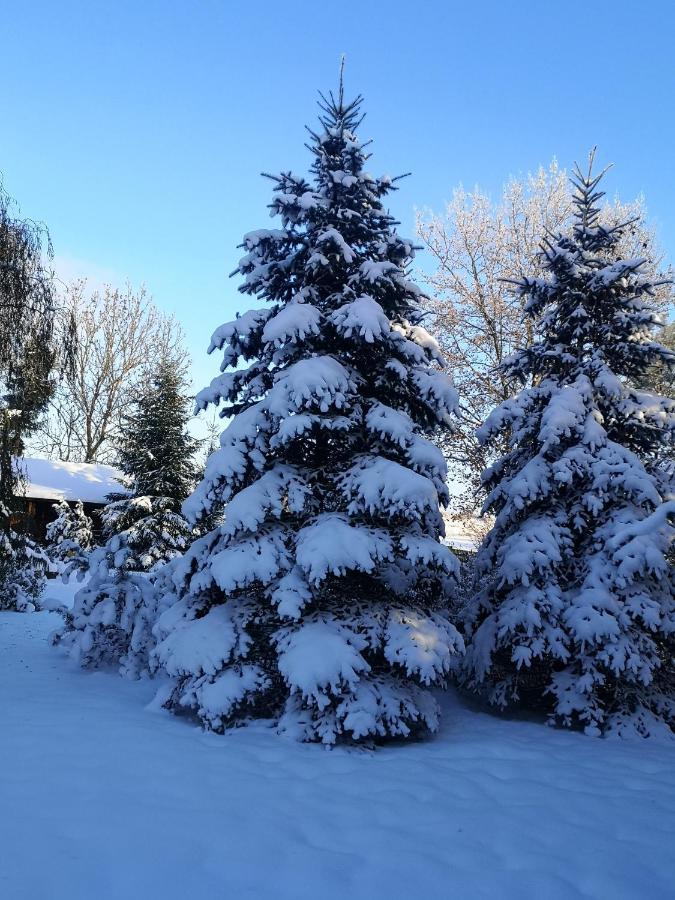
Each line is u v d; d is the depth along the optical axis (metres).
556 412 8.85
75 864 3.56
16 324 10.88
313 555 6.69
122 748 5.70
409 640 6.90
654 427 9.12
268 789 4.97
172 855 3.75
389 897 3.48
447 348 18.50
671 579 8.79
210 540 7.88
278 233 8.45
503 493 9.66
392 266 8.04
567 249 10.26
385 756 6.28
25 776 4.85
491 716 8.76
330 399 7.29
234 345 8.44
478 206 18.81
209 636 7.02
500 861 3.97
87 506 28.59
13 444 12.55
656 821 4.73
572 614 8.07
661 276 15.29
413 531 7.42
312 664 6.33
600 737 7.68
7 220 10.98
